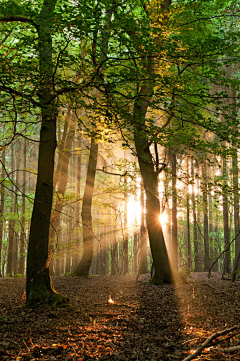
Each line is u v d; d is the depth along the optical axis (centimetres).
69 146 1773
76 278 1490
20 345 546
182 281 1261
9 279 1522
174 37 627
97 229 2527
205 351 454
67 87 650
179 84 665
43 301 821
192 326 658
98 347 530
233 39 612
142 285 1230
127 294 1030
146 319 720
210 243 3144
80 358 480
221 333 400
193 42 617
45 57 648
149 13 859
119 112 659
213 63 619
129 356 490
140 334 611
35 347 526
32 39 648
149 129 761
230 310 772
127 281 1388
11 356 492
